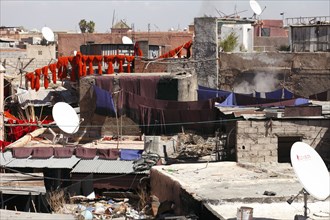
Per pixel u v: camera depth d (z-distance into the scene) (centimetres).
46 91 4834
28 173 3112
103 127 3688
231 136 2838
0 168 3147
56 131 3850
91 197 3061
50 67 4400
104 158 3241
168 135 3556
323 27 4925
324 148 2720
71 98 4831
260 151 2711
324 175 1775
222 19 5297
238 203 2020
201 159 3045
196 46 4803
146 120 3625
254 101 3609
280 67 4653
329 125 2717
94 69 4812
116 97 3678
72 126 3334
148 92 3781
